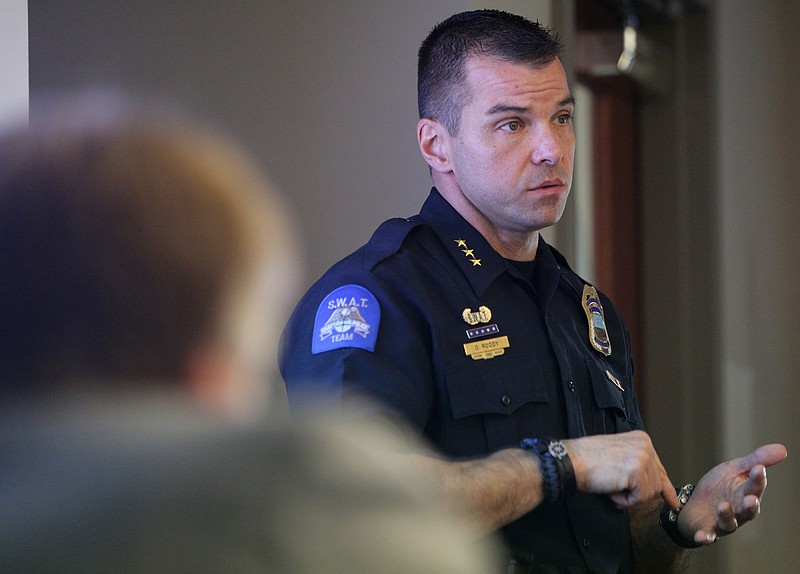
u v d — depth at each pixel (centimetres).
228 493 118
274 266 133
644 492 288
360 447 131
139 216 123
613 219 704
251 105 498
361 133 489
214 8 498
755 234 793
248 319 129
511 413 308
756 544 761
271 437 125
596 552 316
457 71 331
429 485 262
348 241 489
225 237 127
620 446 292
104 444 118
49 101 135
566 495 286
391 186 484
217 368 126
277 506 119
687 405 735
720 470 338
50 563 111
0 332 120
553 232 540
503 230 334
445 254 327
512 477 280
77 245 121
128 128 126
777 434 816
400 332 300
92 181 122
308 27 495
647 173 744
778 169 838
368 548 121
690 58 735
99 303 121
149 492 116
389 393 289
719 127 732
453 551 127
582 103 665
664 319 741
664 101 739
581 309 354
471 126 327
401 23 486
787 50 844
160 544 113
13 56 357
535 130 326
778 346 826
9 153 123
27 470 116
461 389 304
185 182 126
